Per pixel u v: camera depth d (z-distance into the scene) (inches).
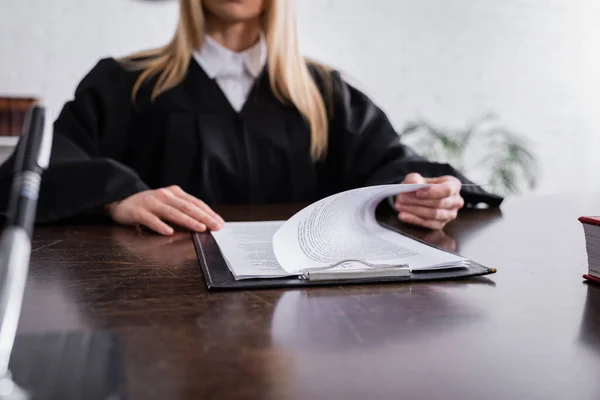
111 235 29.1
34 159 11.2
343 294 17.6
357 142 55.2
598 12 118.4
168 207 30.0
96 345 11.7
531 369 11.8
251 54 55.7
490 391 10.8
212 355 12.4
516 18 114.9
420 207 31.7
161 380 11.0
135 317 15.1
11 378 9.7
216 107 54.3
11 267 9.7
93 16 92.2
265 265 20.6
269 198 55.5
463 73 113.5
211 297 17.2
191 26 54.5
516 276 20.3
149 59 56.2
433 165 44.4
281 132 55.1
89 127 51.1
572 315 15.6
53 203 32.2
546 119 119.3
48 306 16.1
